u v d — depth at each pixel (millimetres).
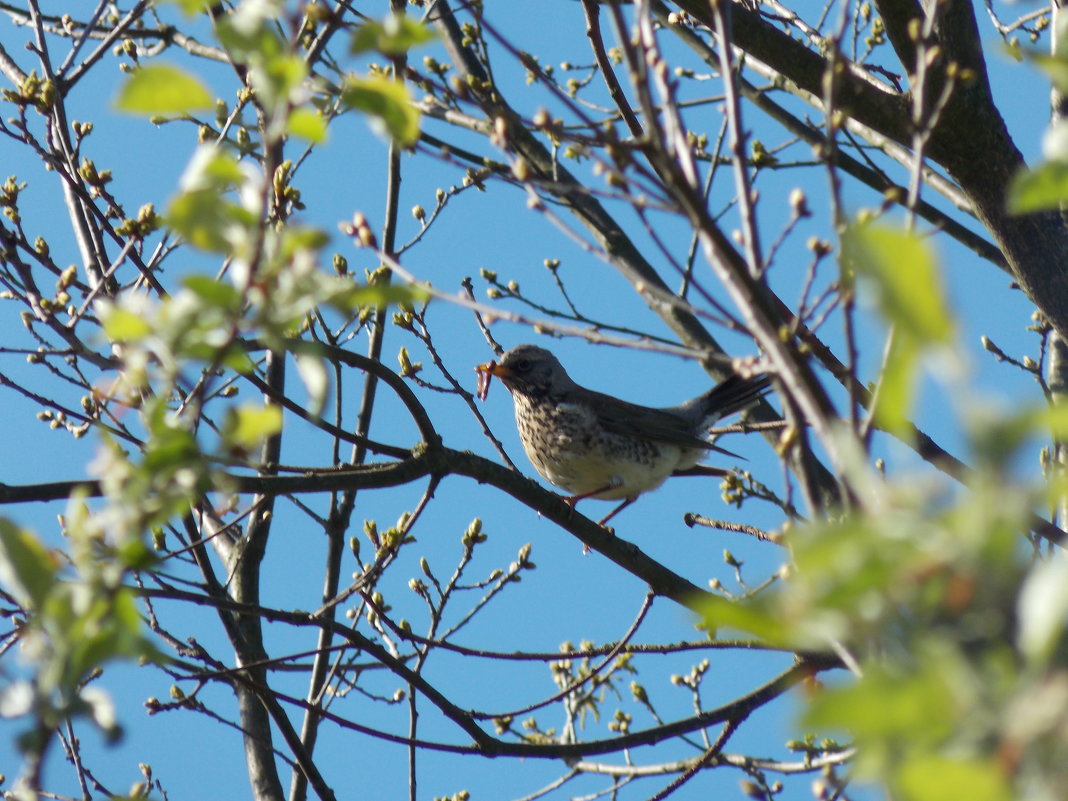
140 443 10039
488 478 11719
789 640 3574
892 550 3398
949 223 14742
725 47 6570
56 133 11969
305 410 11055
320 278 5246
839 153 15281
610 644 13203
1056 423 3318
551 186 6953
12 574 5137
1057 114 12852
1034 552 10539
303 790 13062
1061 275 11883
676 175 6004
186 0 5277
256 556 14328
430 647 11719
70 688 4992
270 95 5051
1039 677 3229
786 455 6348
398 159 14031
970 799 3158
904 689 3277
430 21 14859
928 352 3504
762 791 11742
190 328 5082
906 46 11320
